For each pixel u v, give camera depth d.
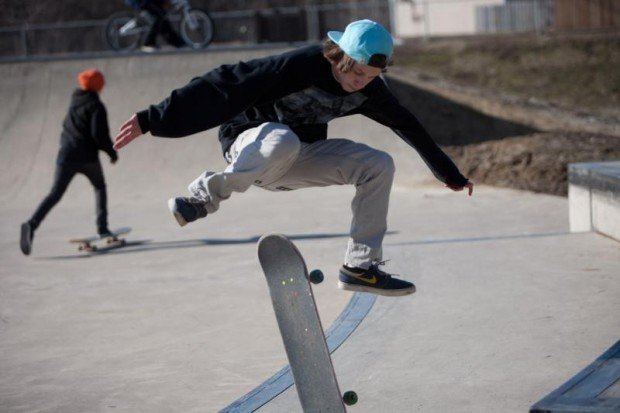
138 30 16.25
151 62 14.09
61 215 10.91
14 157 12.94
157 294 6.50
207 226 9.52
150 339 5.33
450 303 5.40
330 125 13.10
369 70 3.11
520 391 3.85
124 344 5.27
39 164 12.79
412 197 10.84
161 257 7.95
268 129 3.10
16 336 5.58
